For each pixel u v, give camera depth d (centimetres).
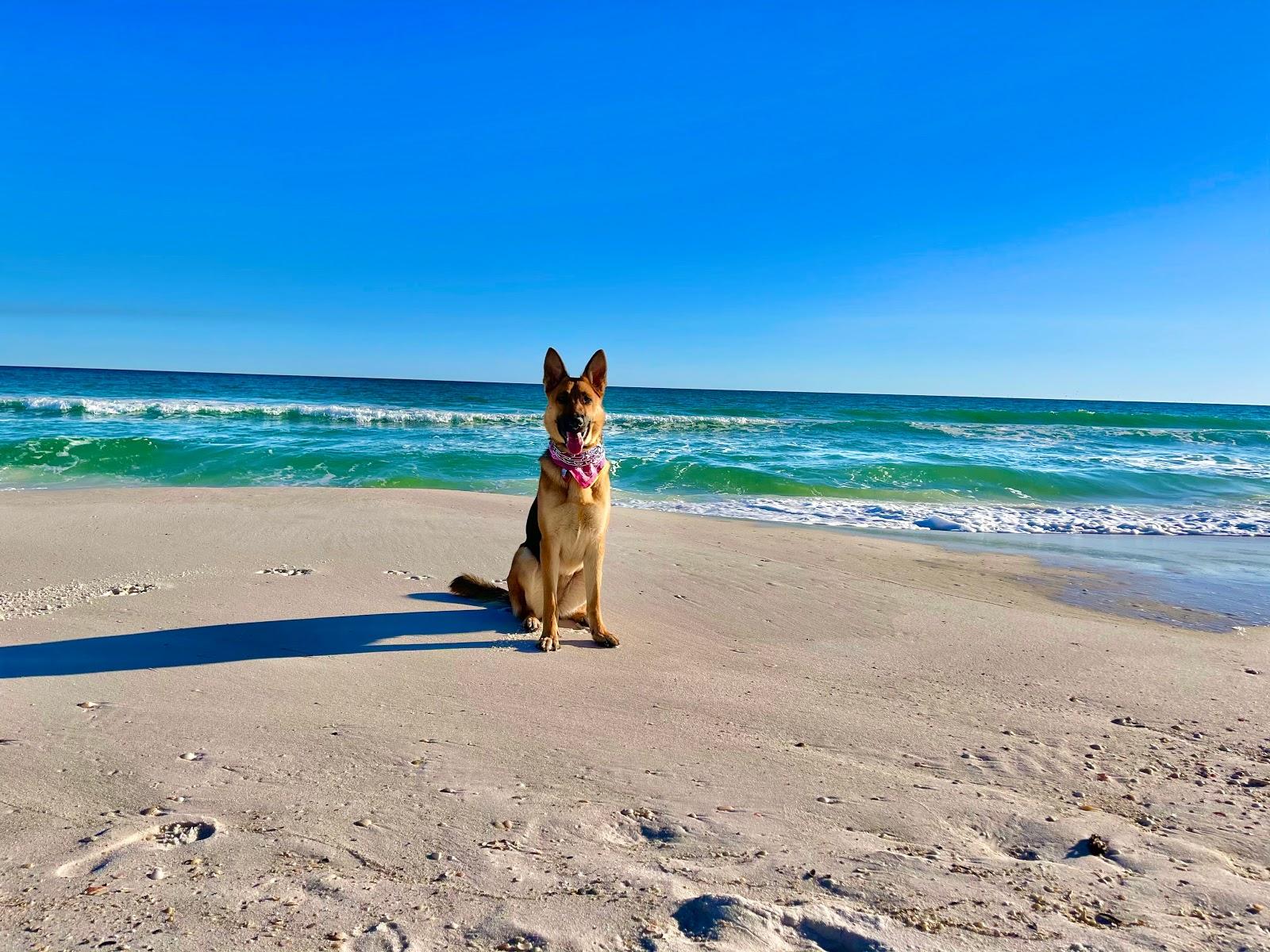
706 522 1097
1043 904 228
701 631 579
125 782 297
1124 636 579
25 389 5022
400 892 226
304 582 664
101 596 600
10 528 859
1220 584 805
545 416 556
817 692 445
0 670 429
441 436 2256
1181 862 258
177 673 432
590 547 539
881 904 226
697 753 350
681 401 7806
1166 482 1709
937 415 3884
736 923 208
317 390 6322
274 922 209
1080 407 10769
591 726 379
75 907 213
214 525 898
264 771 311
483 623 577
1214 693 454
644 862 249
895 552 934
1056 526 1202
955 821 288
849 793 311
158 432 2039
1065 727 395
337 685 424
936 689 454
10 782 294
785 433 2719
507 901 222
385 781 306
